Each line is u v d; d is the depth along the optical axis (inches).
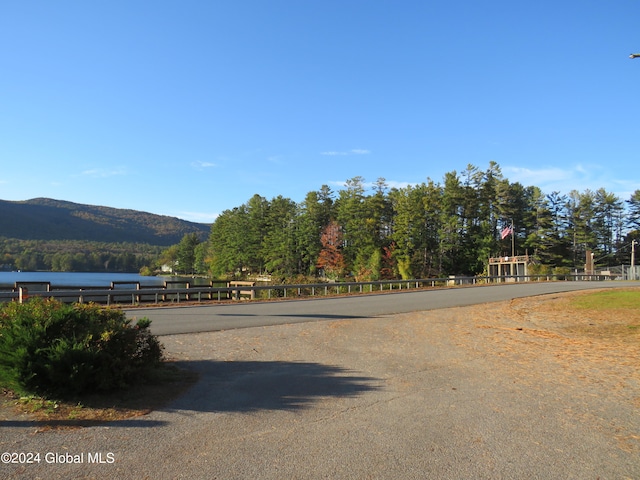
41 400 232.1
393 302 973.2
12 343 230.8
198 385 283.9
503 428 218.4
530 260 2459.4
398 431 210.5
